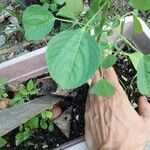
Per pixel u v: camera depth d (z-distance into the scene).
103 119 0.60
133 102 0.66
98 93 0.52
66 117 0.66
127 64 0.69
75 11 0.46
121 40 0.67
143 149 0.59
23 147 0.64
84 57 0.35
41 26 0.41
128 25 0.65
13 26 0.82
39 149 0.64
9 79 0.69
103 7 0.46
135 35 0.67
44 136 0.65
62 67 0.35
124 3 0.79
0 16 0.85
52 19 0.42
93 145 0.60
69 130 0.65
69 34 0.36
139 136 0.59
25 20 0.41
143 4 0.37
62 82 0.34
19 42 0.80
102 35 0.56
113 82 0.62
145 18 0.80
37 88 0.69
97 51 0.35
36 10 0.41
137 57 0.50
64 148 0.62
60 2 0.49
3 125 0.58
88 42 0.36
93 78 0.61
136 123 0.60
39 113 0.62
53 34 0.77
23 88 0.68
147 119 0.61
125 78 0.68
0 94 0.67
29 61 0.66
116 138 0.58
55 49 0.35
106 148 0.57
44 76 0.71
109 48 0.57
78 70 0.35
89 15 0.49
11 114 0.61
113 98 0.61
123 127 0.59
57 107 0.67
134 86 0.67
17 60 0.66
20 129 0.64
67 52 0.35
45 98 0.65
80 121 0.66
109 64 0.52
